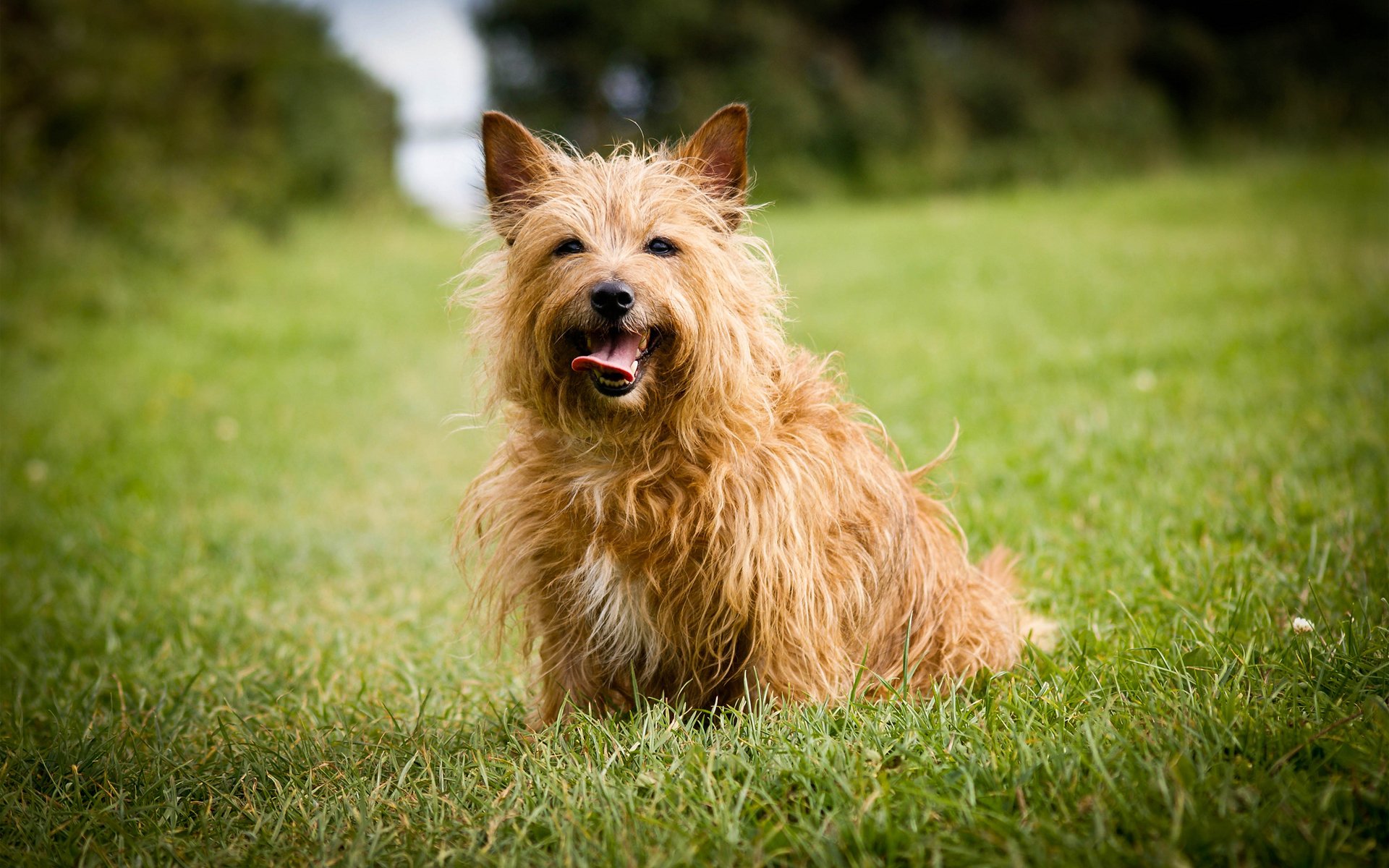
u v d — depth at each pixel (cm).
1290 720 257
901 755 267
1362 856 203
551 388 333
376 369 1123
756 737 286
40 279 1304
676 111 3400
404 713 370
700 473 318
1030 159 3167
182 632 459
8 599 504
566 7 3491
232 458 778
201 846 263
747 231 377
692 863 226
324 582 536
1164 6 3625
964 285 1354
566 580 331
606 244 336
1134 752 244
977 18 3681
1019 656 355
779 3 3597
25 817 284
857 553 345
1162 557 423
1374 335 795
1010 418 689
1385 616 324
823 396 348
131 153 1519
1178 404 671
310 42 2528
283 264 1769
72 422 885
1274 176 2472
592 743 301
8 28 1395
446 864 242
